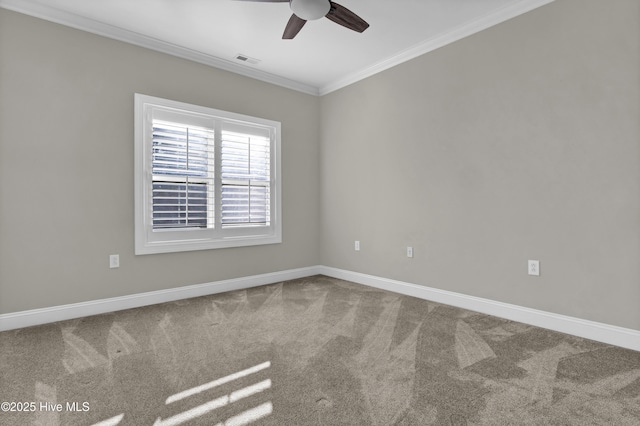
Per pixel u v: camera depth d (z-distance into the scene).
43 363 2.07
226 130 3.85
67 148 2.89
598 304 2.39
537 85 2.66
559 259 2.57
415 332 2.56
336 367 2.01
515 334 2.51
